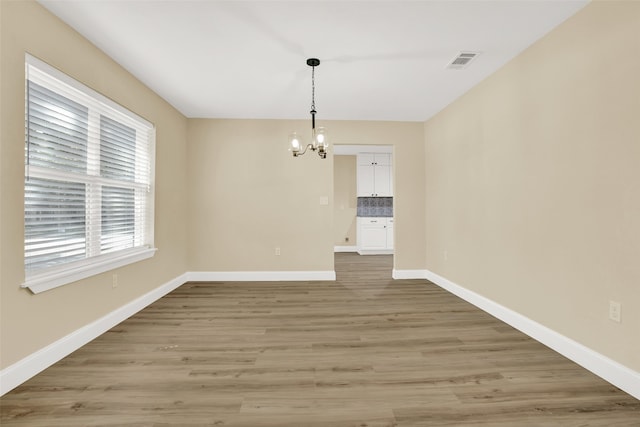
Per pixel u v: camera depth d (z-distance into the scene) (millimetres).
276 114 4387
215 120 4551
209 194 4559
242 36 2463
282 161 4602
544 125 2449
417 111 4266
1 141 1794
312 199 4629
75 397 1740
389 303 3523
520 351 2332
